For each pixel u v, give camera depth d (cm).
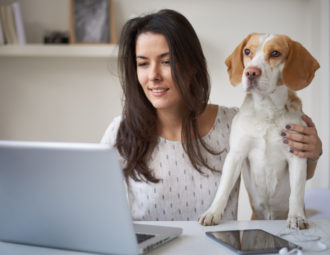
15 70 291
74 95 294
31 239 88
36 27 288
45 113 294
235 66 134
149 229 96
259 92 122
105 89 294
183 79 132
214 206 114
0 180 81
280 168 133
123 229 77
